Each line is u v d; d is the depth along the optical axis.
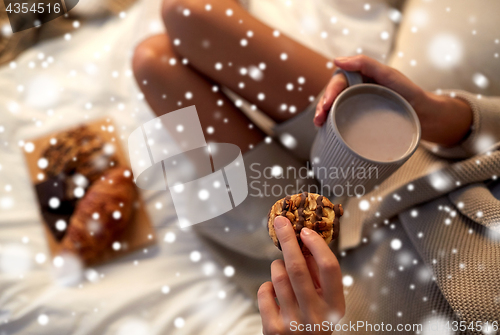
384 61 0.86
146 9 1.04
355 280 0.74
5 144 0.92
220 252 0.82
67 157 0.88
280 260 0.57
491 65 0.71
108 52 1.01
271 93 0.75
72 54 1.03
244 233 0.77
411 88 0.60
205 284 0.81
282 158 0.77
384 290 0.69
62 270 0.81
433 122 0.64
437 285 0.64
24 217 0.85
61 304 0.77
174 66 0.74
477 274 0.61
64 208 0.85
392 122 0.56
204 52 0.73
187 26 0.71
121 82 1.00
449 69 0.73
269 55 0.73
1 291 0.79
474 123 0.65
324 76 0.74
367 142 0.56
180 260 0.83
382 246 0.71
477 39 0.71
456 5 0.74
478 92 0.74
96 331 0.76
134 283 0.81
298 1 0.94
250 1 0.93
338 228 0.54
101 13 1.08
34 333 0.76
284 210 0.54
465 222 0.65
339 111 0.57
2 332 0.76
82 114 0.97
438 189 0.66
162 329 0.76
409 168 0.72
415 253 0.68
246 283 0.80
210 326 0.77
